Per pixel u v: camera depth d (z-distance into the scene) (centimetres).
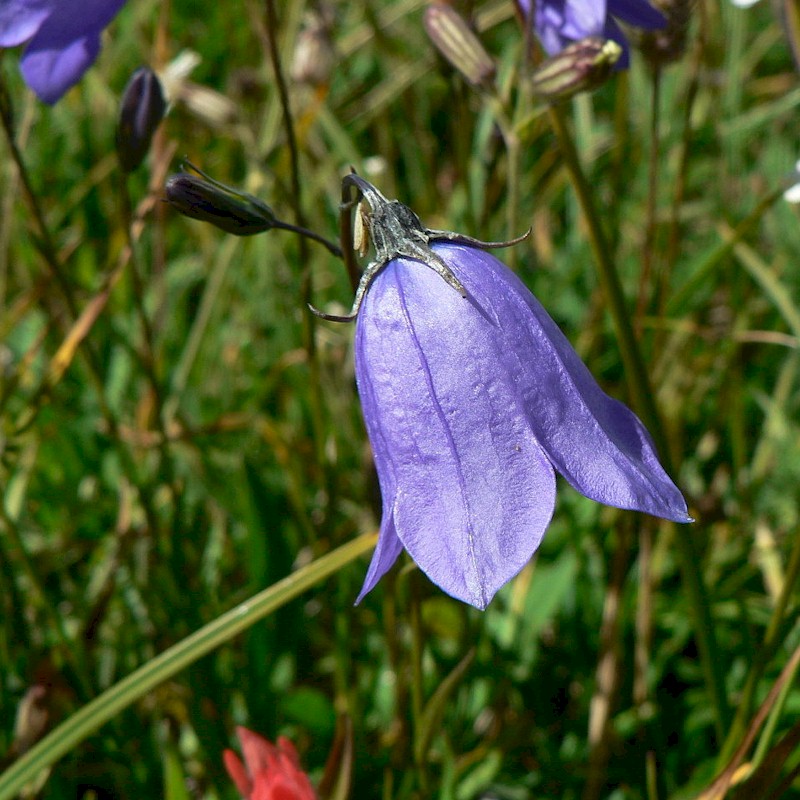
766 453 25
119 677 23
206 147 30
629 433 18
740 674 23
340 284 26
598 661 23
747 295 26
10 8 19
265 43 26
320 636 24
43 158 28
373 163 27
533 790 22
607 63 19
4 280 25
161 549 23
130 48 32
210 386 26
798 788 21
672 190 27
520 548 17
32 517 25
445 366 17
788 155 28
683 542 20
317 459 24
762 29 33
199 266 27
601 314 25
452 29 21
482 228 23
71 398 26
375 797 22
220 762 21
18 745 22
